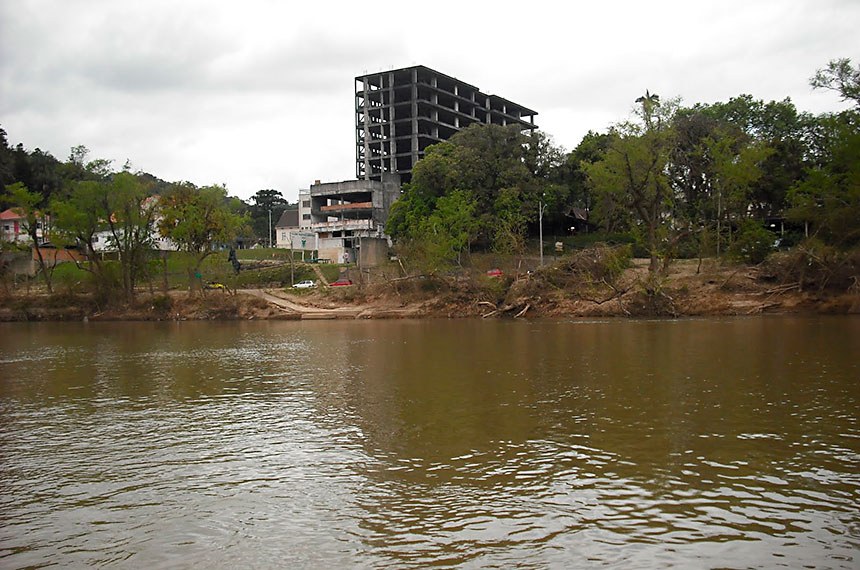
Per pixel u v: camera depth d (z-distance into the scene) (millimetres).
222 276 82750
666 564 10578
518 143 96562
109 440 19297
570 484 14320
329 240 120938
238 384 28750
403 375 29906
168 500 14094
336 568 10727
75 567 11109
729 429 18500
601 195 76438
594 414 20750
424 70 134125
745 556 10797
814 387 24094
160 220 99000
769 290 60062
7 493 14781
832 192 57562
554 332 49531
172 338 53875
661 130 65125
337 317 73875
